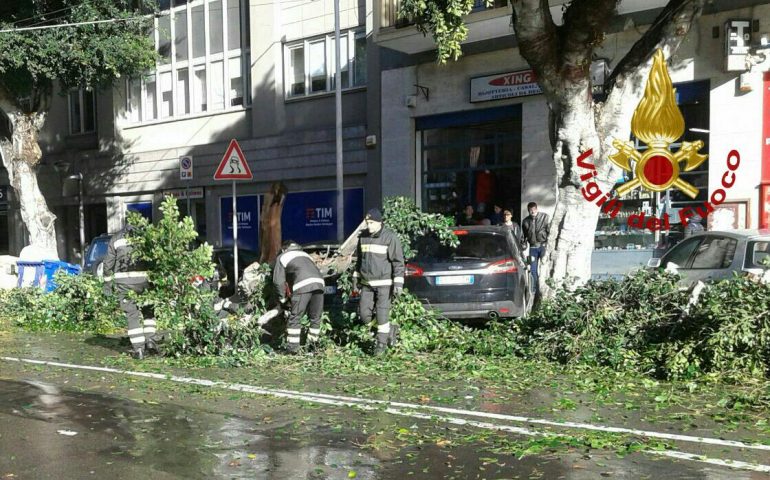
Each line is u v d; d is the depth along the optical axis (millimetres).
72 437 5504
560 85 9203
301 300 8852
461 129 17750
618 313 8273
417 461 4895
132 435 5555
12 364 8773
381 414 6164
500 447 5172
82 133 26844
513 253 10430
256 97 21609
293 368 8320
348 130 19578
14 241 29891
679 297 8039
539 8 8820
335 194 20062
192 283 9008
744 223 13648
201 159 23188
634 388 7012
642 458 4867
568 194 9602
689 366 7215
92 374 8086
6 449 5207
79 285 12352
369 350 9211
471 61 17016
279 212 14164
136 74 21375
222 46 22828
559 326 8516
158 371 8227
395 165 18531
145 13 23703
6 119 21047
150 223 9312
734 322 7094
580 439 5293
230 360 8523
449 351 8914
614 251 14742
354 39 19703
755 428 5578
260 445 5289
